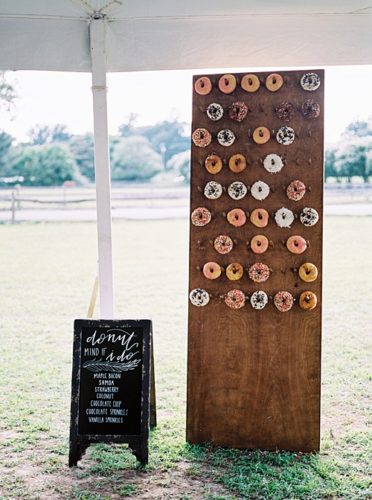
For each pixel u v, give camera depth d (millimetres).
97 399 2895
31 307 7277
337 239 11758
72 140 22375
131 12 3268
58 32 3342
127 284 8594
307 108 2863
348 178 20359
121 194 18375
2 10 3219
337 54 3316
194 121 2973
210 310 3008
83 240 12211
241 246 2967
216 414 3031
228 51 3338
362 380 4422
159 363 4945
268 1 3102
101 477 2750
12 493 2594
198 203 2988
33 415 3617
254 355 2984
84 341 2945
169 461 2889
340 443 3135
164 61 3354
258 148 2932
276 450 2992
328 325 6352
